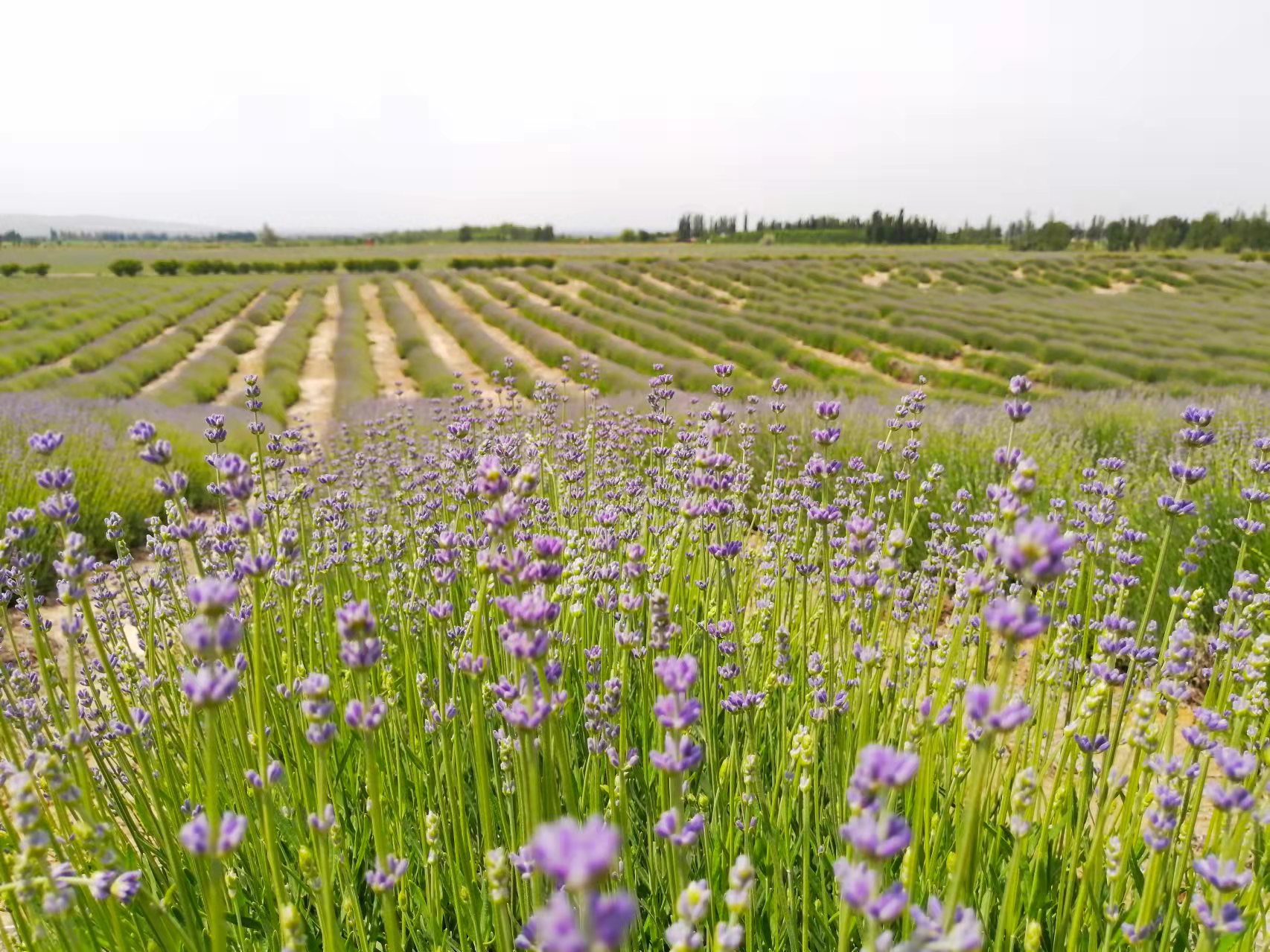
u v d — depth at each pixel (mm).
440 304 60656
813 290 64875
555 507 5941
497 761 3355
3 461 10695
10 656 5875
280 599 4270
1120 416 16672
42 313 49438
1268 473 3902
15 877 2037
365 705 2291
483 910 2879
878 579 3230
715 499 3633
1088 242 137375
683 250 125000
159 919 2410
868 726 3316
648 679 3598
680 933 1469
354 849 3180
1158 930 2549
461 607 4855
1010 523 2389
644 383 29219
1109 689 2859
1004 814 3129
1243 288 70125
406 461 8219
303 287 77938
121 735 3225
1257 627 4848
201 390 31172
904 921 2385
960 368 36125
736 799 3131
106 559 10477
